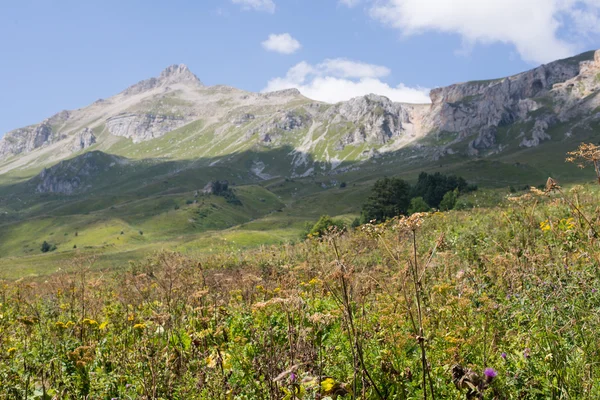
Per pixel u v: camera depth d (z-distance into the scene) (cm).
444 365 484
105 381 617
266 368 557
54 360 630
